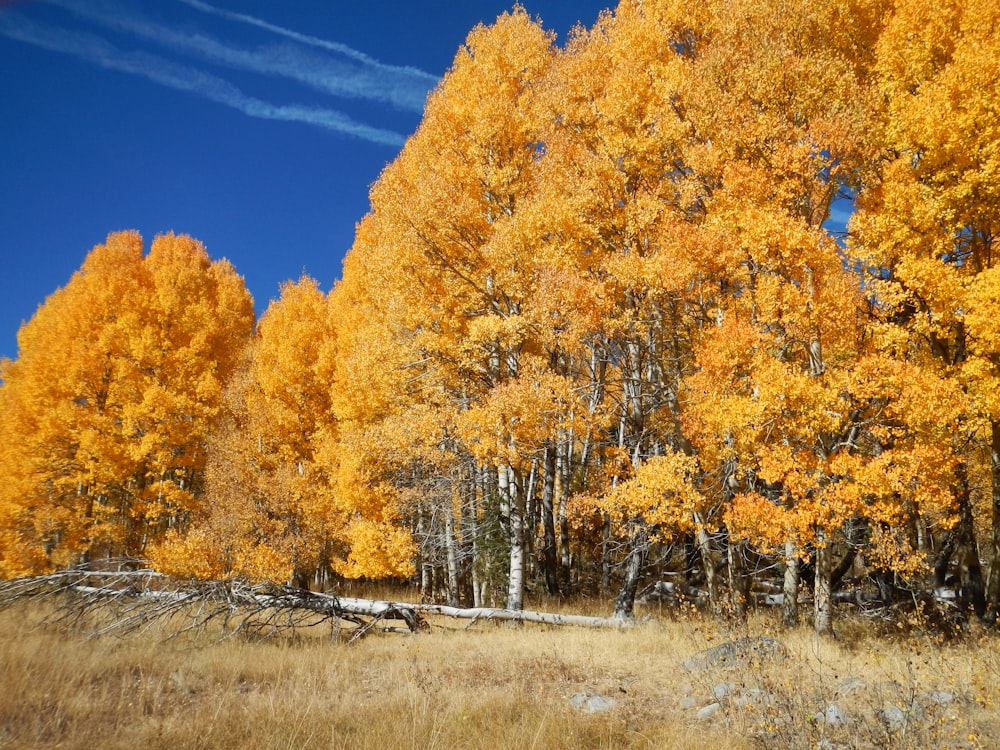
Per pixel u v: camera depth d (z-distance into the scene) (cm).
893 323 1029
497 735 568
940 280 887
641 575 1628
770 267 984
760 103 1116
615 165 1263
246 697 738
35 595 1332
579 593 1720
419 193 1360
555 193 1271
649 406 1381
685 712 678
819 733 553
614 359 1513
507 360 1432
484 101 1470
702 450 1109
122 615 1193
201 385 2216
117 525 2030
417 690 728
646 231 1223
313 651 1041
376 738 561
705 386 983
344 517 1766
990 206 927
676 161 1262
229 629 1194
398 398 1470
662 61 1359
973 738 497
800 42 1138
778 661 787
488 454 1238
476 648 1046
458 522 1656
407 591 2073
